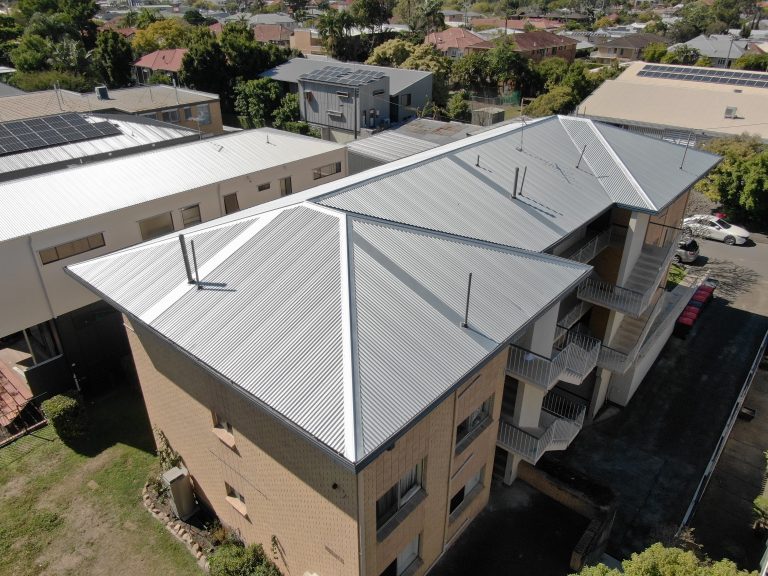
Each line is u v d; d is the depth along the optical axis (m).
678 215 27.59
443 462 15.49
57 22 86.81
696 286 32.94
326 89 59.84
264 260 15.69
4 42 86.06
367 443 10.79
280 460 14.03
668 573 12.35
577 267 17.52
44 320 22.98
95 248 24.19
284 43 115.00
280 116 63.44
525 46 98.12
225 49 69.94
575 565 17.02
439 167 21.30
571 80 67.94
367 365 12.34
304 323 13.44
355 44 90.00
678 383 26.34
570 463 21.84
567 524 19.02
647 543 18.70
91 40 93.75
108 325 24.78
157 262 17.14
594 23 164.50
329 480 12.77
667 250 24.91
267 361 12.80
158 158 29.88
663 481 21.06
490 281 16.00
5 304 21.78
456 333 13.91
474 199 20.09
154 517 18.83
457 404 14.84
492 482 20.67
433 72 70.31
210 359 13.26
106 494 19.58
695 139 48.94
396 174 20.17
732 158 42.00
